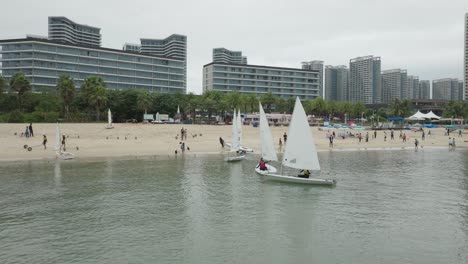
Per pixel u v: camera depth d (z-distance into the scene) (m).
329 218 28.30
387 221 27.58
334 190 37.72
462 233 25.03
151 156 63.41
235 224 26.77
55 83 177.12
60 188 37.41
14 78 114.31
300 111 39.94
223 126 108.88
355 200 33.69
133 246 22.59
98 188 37.59
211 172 47.59
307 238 24.05
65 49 180.75
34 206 30.89
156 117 125.19
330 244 23.06
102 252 21.69
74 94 116.38
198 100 148.88
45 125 90.00
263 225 26.61
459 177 45.03
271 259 20.83
